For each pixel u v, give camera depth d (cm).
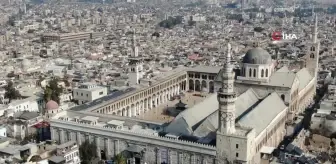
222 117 15225
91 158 17788
